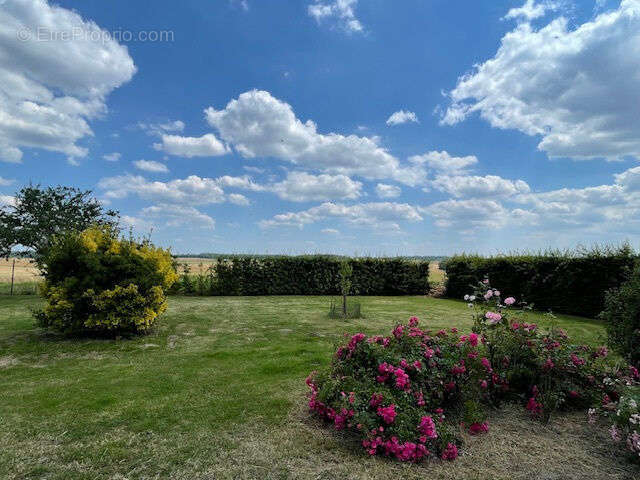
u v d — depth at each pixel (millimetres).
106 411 4109
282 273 18172
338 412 3516
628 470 3107
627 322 4605
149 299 8453
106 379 5227
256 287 17875
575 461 3234
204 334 8391
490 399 4375
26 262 17672
